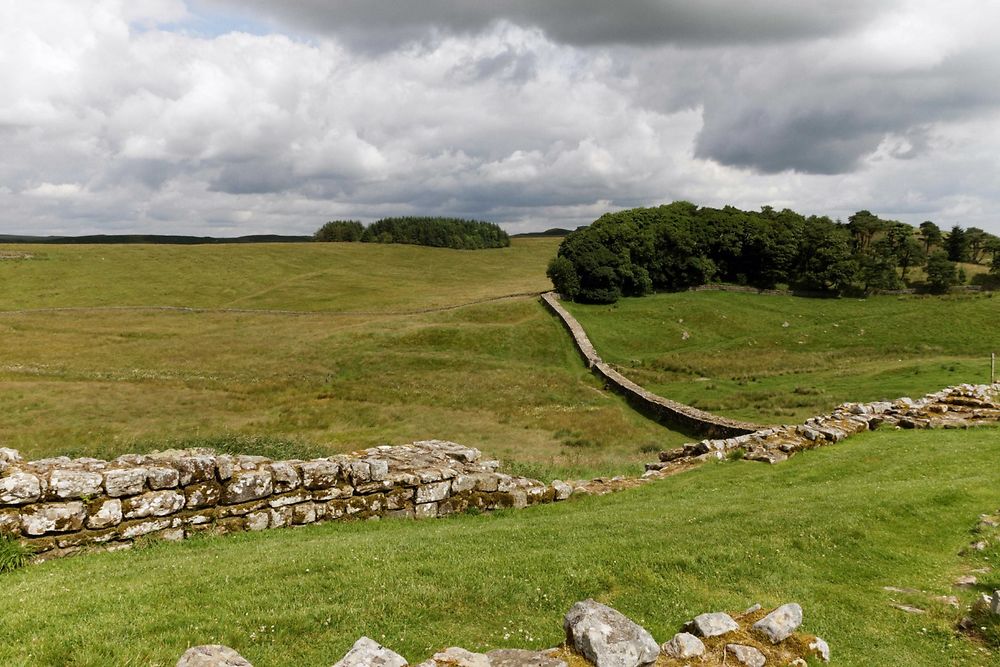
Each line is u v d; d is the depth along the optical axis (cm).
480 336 7831
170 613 841
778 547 1263
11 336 7525
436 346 7581
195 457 1543
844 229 11944
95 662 664
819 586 1102
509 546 1266
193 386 5322
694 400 5134
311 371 6506
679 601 998
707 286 9938
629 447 3994
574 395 5744
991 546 1264
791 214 11006
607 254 9431
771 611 847
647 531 1380
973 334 7325
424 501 1764
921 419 2720
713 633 781
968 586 1111
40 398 4450
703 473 2164
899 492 1612
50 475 1270
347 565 1099
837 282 9312
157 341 7619
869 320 8119
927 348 6956
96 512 1284
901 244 10938
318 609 881
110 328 8350
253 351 7269
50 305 9875
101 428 3850
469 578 1040
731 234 10150
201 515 1427
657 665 705
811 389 5053
